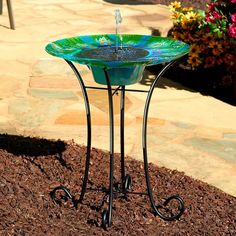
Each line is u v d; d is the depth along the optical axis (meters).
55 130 5.41
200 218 3.90
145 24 9.29
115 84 3.77
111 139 3.79
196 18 6.83
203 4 10.87
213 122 5.73
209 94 6.66
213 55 6.70
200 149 5.08
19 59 7.49
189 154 4.97
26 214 3.86
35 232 3.66
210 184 4.44
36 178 4.33
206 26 6.64
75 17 9.78
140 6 10.66
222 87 6.86
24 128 5.45
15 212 3.87
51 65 7.30
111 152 3.79
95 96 6.29
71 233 3.68
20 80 6.75
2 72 6.98
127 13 10.09
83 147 4.95
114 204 4.03
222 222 3.87
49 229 3.71
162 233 3.71
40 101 6.12
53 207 3.97
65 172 4.45
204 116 5.88
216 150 5.07
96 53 3.80
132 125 5.55
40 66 7.26
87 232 3.70
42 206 3.97
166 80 6.97
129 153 4.93
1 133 5.26
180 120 5.74
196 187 4.32
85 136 5.27
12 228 3.69
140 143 5.14
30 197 4.07
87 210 3.95
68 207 3.99
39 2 10.95
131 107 6.01
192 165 4.77
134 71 3.71
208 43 6.62
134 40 4.15
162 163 4.77
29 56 7.62
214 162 4.84
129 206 4.01
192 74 7.20
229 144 5.21
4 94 6.31
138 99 6.24
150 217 3.89
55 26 9.16
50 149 4.85
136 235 3.68
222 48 6.53
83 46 4.05
